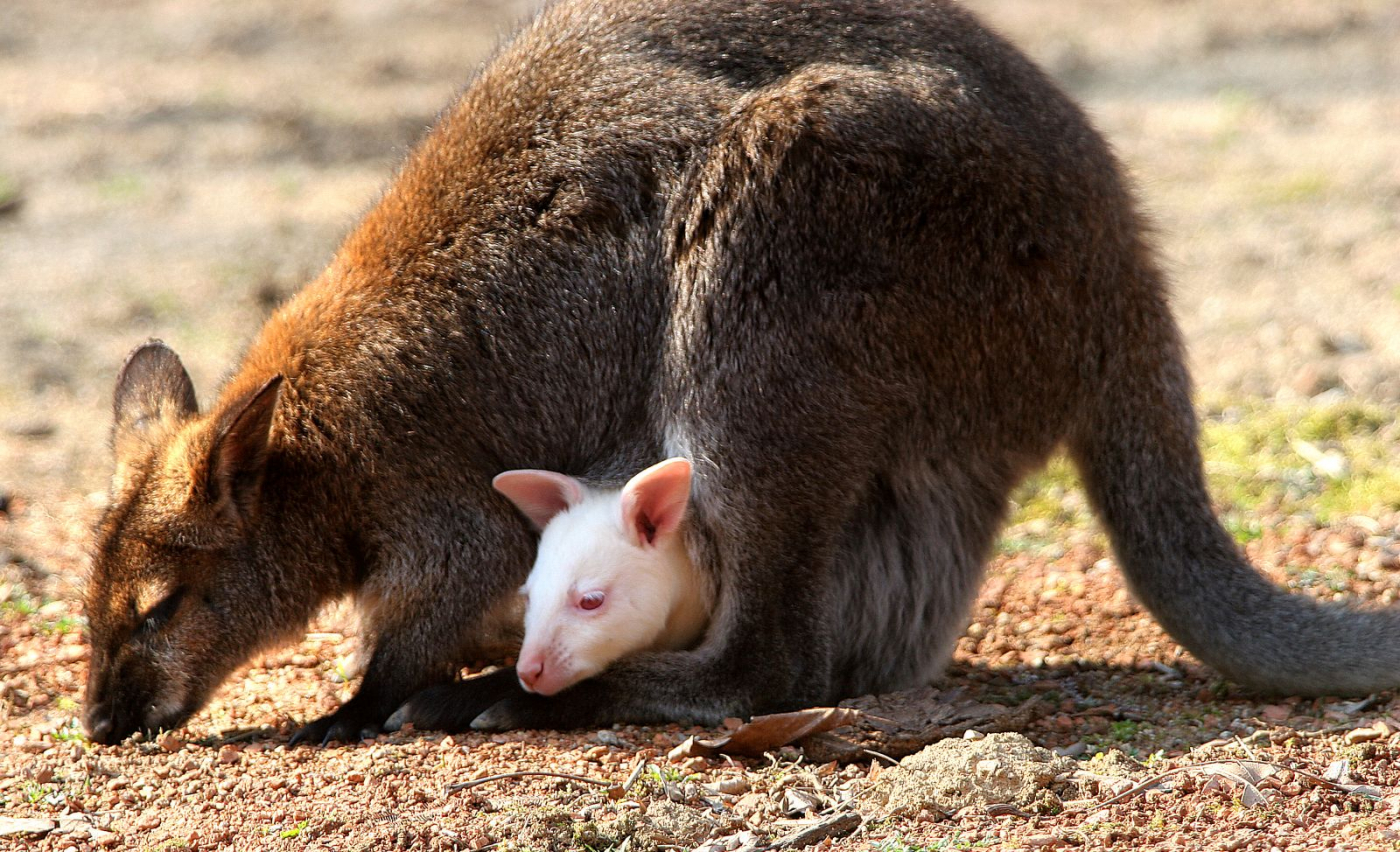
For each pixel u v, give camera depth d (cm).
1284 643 953
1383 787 773
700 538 978
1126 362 1007
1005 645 1120
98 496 1525
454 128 1046
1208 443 1521
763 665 958
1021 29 3375
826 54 1007
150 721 977
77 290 2141
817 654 966
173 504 970
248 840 771
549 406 1012
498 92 1041
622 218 1000
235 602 988
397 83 3080
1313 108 2803
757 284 954
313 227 2338
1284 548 1233
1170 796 771
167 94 3045
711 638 983
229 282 2142
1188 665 1050
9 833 799
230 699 1071
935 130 958
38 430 1716
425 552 991
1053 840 722
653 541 968
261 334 1059
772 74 1007
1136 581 1025
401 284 1009
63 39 3466
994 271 962
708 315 963
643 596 963
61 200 2514
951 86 976
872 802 792
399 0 3703
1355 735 839
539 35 1064
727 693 958
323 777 862
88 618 992
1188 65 3109
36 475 1592
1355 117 2731
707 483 962
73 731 992
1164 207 2334
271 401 952
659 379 993
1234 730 888
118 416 1049
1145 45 3247
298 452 990
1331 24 3316
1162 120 2783
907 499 999
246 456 966
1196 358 1786
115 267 2222
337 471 988
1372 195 2330
